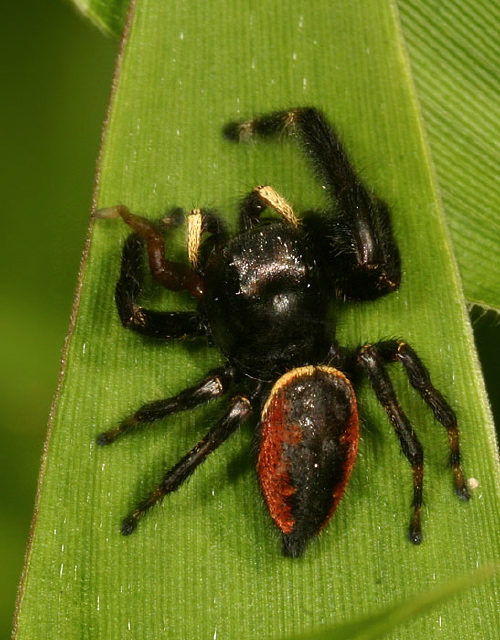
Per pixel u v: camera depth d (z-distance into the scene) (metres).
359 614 0.10
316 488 0.10
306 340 0.10
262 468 0.10
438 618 0.10
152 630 0.10
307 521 0.10
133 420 0.10
